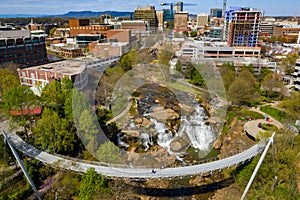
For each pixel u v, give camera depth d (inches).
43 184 1104.8
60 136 1169.4
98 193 928.9
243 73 2162.9
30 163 1139.9
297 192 1007.6
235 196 1144.8
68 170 1040.2
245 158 1146.7
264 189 1043.3
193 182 1284.4
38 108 1405.0
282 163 1120.8
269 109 1849.2
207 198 1182.3
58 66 1977.1
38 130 1188.5
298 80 2222.0
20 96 1295.5
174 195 1195.9
